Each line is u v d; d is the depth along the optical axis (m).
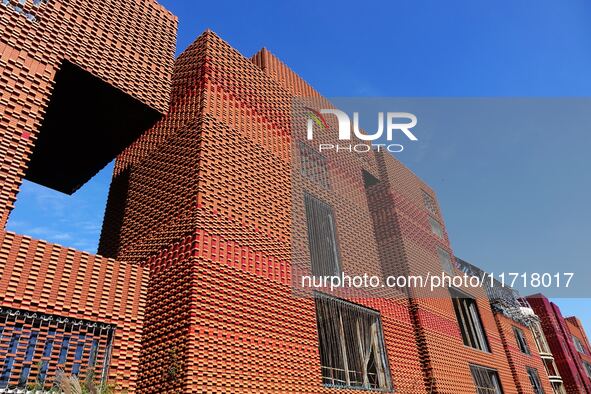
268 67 13.09
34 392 5.89
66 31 8.71
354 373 10.63
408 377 11.92
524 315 23.73
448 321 15.48
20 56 7.84
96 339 7.03
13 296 6.27
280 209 10.64
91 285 7.23
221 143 9.95
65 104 9.60
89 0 9.44
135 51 9.98
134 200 11.11
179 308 7.85
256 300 8.77
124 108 9.79
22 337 6.21
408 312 13.88
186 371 7.09
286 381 8.48
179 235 8.80
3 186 6.88
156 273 8.81
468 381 14.45
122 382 6.96
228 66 11.41
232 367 7.69
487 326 18.94
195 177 9.13
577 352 35.38
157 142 11.27
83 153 11.69
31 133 7.52
